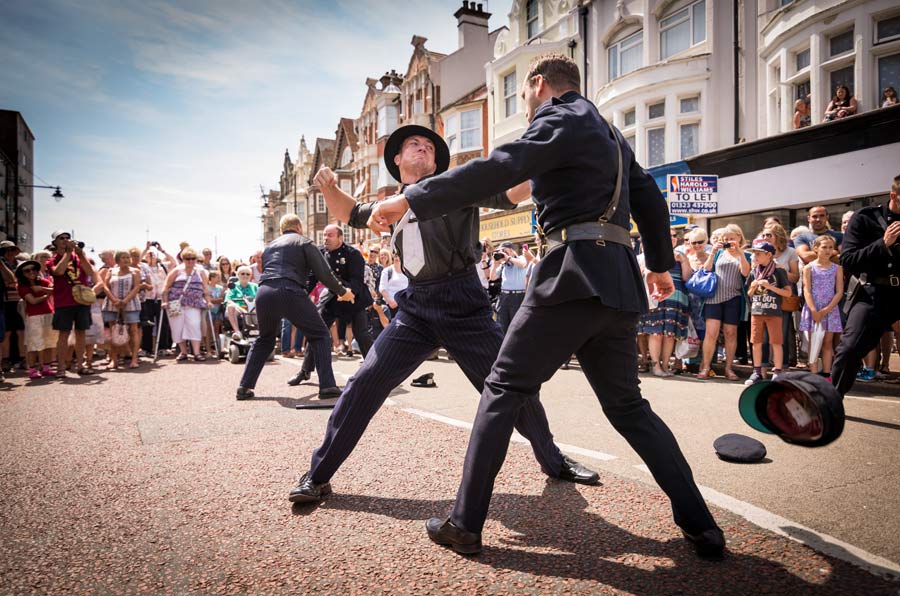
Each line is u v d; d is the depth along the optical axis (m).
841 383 4.21
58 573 2.05
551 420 4.50
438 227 2.61
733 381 6.46
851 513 2.47
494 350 2.66
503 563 2.05
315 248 5.56
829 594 1.78
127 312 8.42
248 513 2.59
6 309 8.20
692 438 3.83
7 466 3.40
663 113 14.62
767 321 6.10
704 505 2.06
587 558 2.07
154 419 4.65
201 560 2.13
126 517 2.57
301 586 1.92
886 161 9.92
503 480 2.96
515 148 1.88
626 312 2.03
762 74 12.66
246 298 10.26
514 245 20.11
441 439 3.83
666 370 6.96
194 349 9.49
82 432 4.25
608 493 2.73
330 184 2.60
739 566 1.98
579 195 2.01
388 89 33.62
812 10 11.11
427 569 2.02
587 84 17.45
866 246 4.02
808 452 3.45
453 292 2.65
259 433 4.11
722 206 12.95
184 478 3.11
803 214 11.70
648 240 2.36
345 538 2.30
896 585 1.83
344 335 9.81
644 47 15.05
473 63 26.67
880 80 10.40
